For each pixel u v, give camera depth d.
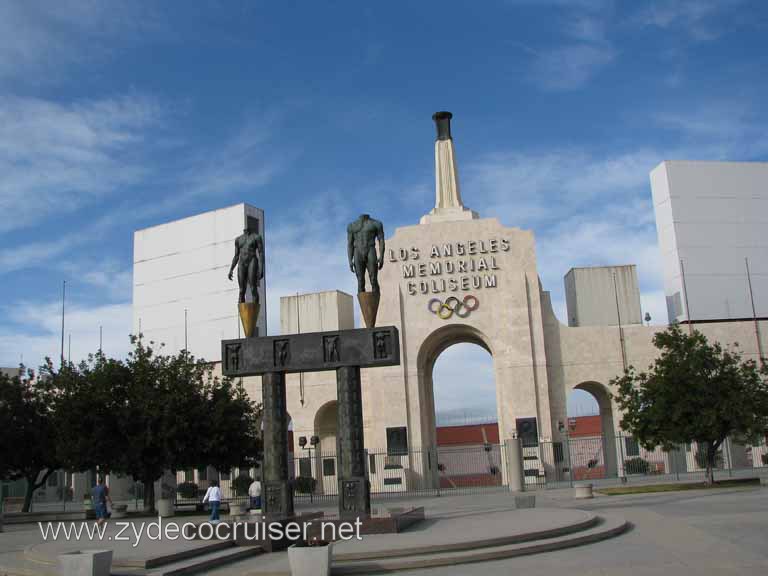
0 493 36.81
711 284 65.12
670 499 36.56
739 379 43.78
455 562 20.34
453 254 63.97
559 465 59.97
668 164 67.25
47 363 46.91
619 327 63.28
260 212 78.56
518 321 62.03
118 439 44.09
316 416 66.44
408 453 60.31
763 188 67.62
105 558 18.98
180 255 79.19
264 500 26.12
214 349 75.50
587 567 19.06
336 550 21.00
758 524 25.44
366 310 27.31
